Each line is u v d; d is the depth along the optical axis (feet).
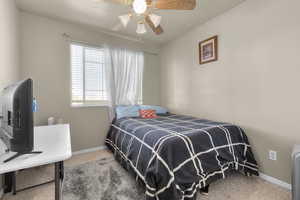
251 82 6.20
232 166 5.45
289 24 5.11
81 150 8.56
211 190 5.12
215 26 7.59
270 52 5.60
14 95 2.75
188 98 9.36
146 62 11.10
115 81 9.47
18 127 2.72
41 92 7.47
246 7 6.29
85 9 6.88
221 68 7.37
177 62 10.13
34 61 7.27
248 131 6.32
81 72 8.75
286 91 5.22
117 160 7.23
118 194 4.88
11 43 5.82
